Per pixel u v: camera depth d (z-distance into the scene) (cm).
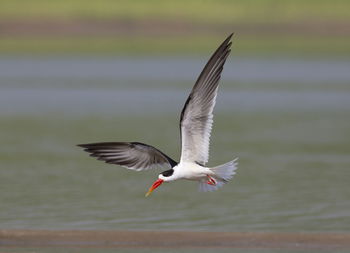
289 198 1728
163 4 7375
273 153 2272
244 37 6788
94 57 5650
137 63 5306
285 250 1350
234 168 1002
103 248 1359
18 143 2431
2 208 1631
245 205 1672
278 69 4984
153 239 1380
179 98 3600
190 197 1750
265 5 7419
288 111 3175
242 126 2788
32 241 1381
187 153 1003
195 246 1371
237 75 4656
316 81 4306
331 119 2950
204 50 6044
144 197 1742
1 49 6025
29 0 7312
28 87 4022
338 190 1805
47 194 1758
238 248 1359
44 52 5891
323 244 1370
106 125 2794
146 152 1003
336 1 7512
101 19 6994
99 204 1670
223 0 7488
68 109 3247
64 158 2191
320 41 6588
